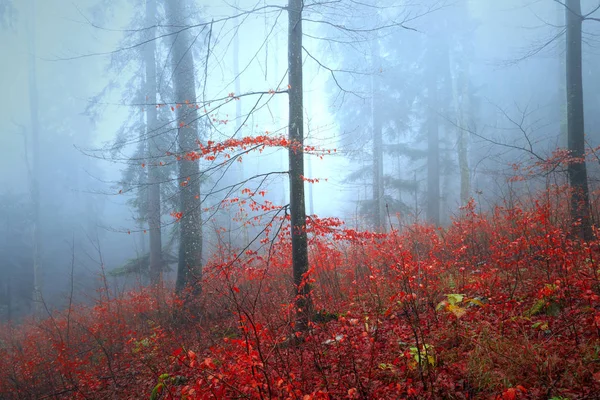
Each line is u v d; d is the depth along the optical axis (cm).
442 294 591
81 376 675
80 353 773
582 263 546
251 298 684
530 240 600
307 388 416
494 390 360
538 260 602
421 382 395
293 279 618
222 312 763
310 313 581
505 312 482
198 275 873
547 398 335
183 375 570
